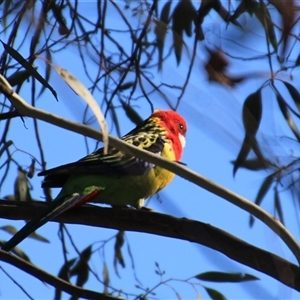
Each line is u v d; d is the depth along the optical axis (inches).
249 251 254.8
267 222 219.5
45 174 330.6
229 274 318.3
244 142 204.1
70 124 218.1
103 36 343.3
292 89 270.2
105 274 368.5
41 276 287.3
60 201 314.3
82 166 335.3
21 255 354.6
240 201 223.1
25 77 335.0
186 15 331.3
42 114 218.8
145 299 324.8
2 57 332.8
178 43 258.8
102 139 216.2
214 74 216.4
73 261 370.6
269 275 253.1
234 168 258.7
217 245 263.3
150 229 290.8
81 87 216.7
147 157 225.1
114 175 344.8
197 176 223.8
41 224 300.8
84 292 285.1
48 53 302.7
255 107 252.2
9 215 309.3
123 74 356.8
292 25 224.7
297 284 245.4
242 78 216.7
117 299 283.1
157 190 365.4
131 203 360.8
